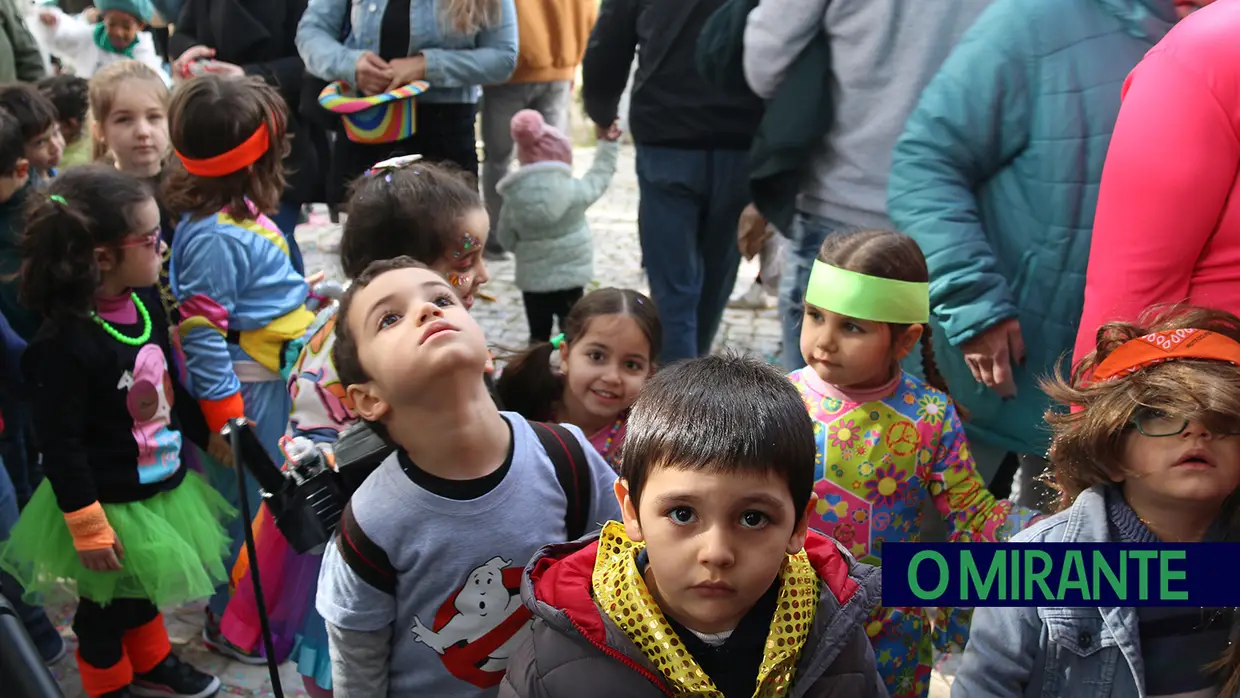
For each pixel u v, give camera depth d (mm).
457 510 1502
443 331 1440
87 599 2484
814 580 1324
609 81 4262
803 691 1281
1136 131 2039
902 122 2801
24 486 3135
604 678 1262
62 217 2201
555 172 4363
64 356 2250
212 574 2594
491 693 1585
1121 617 1508
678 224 4020
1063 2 2400
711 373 1262
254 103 2658
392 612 1548
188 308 2596
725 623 1269
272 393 2768
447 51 4031
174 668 2688
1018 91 2445
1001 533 2129
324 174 4629
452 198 2127
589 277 4531
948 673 2854
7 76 4430
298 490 1597
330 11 4113
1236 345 1523
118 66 3336
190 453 2787
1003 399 2633
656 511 1197
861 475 2104
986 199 2598
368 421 1531
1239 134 1944
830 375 2123
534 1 5480
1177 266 2023
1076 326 2512
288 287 2742
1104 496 1581
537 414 2455
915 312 2100
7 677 1032
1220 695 1518
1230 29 1940
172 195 2711
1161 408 1450
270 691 2742
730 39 3234
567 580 1323
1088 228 2449
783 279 3289
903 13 2703
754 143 3051
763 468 1167
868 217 2930
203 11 4414
